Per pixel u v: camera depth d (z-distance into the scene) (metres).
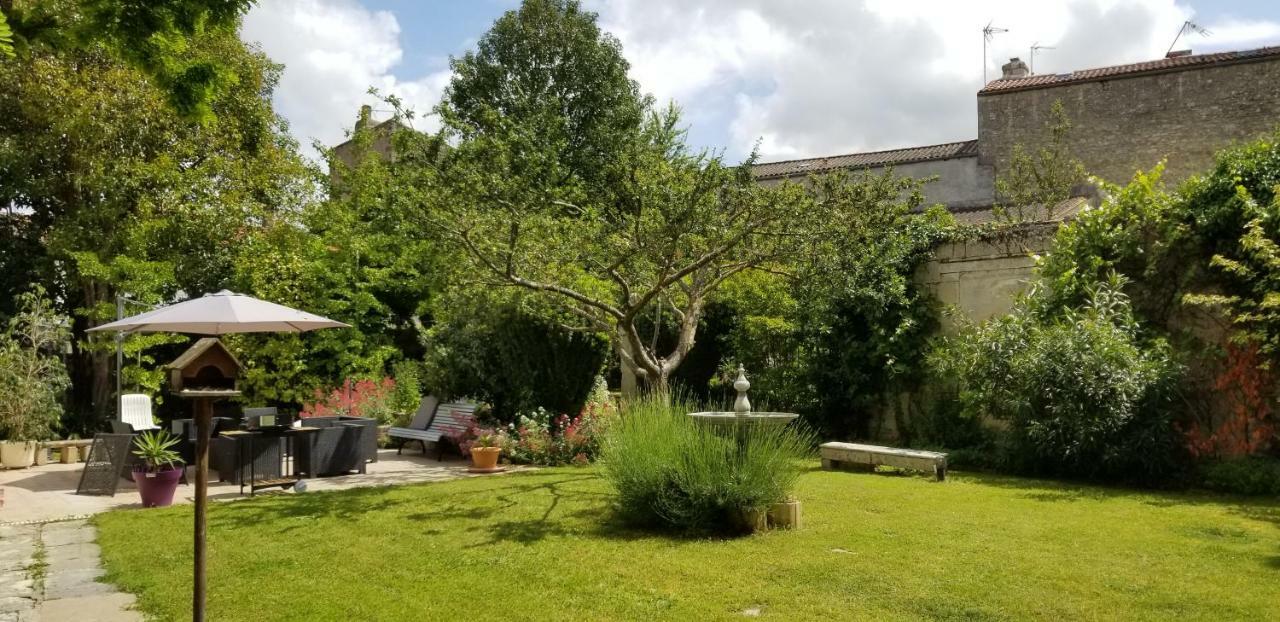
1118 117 18.23
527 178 8.12
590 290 10.84
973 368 9.05
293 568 4.86
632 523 6.00
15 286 15.29
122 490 8.27
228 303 5.30
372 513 6.57
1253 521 6.01
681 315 9.52
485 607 4.05
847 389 11.55
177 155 14.62
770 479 5.70
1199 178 8.75
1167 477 7.80
